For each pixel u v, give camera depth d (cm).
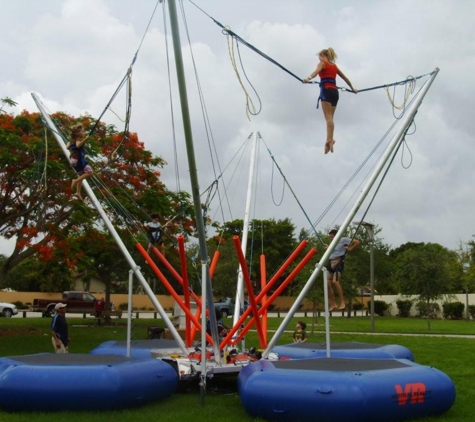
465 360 1602
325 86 915
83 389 878
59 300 4300
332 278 1211
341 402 820
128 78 1000
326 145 914
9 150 1841
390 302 5041
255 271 4725
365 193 1125
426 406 873
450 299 4509
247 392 883
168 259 2736
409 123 1111
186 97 884
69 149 1072
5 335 2256
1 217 2088
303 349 1277
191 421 866
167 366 1024
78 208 1995
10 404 884
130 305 1158
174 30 850
